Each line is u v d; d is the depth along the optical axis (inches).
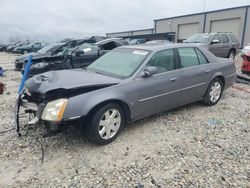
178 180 109.3
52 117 121.3
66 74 153.9
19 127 161.5
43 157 128.3
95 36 561.0
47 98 125.8
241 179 109.5
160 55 167.0
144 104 155.5
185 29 1286.9
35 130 159.0
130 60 164.4
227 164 121.1
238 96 245.3
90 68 176.7
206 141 145.6
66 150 135.6
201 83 193.0
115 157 128.8
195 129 163.0
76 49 349.1
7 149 136.5
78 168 119.0
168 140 147.4
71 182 108.6
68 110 123.1
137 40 839.7
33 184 107.6
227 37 496.4
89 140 140.0
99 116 134.0
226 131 159.8
